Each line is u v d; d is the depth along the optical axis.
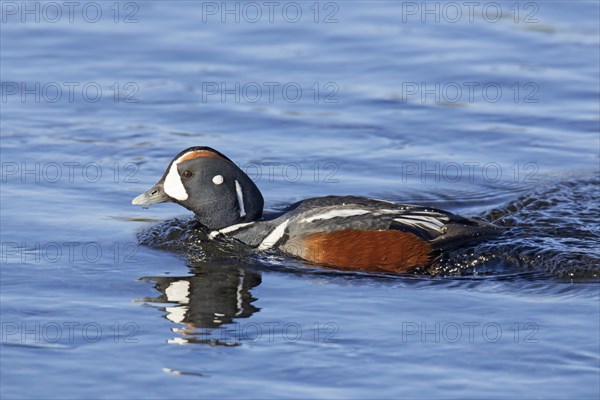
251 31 24.00
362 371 11.12
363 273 14.13
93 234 15.42
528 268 14.09
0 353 11.52
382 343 11.77
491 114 20.41
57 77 21.69
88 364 11.29
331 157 18.72
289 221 14.86
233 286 13.54
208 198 15.11
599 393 10.62
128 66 22.25
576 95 21.14
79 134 19.38
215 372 11.12
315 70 22.17
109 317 12.52
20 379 10.97
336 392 10.69
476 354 11.48
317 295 13.21
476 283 13.70
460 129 19.84
